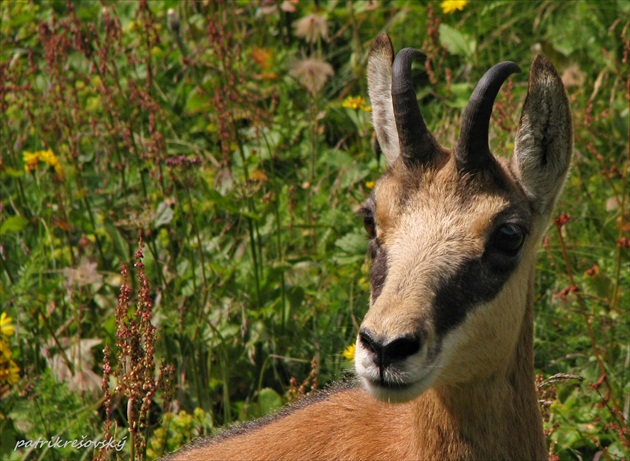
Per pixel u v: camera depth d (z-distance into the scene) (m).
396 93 7.39
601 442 9.80
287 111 14.03
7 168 12.11
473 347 6.91
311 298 11.62
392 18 15.50
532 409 7.50
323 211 12.59
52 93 13.15
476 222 6.99
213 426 10.11
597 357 9.65
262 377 10.74
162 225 11.97
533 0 15.38
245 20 15.50
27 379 10.45
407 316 6.51
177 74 14.38
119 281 11.31
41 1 15.93
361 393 8.20
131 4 15.32
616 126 13.09
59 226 11.78
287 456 8.09
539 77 7.39
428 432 7.34
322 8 15.66
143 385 8.62
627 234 11.76
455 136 12.71
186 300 11.05
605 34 14.34
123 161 13.27
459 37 14.39
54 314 11.31
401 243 6.99
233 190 11.62
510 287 7.06
